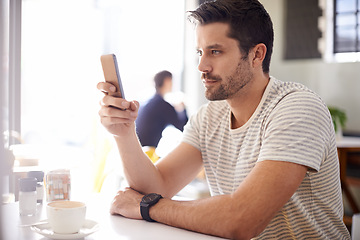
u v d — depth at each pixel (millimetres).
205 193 3537
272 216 1091
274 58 4977
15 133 1494
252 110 1352
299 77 4785
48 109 6691
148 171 1424
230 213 1068
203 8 1283
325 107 1260
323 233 1364
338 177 1351
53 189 1315
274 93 1334
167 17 6000
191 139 1550
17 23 1467
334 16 4527
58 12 6457
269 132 1203
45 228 1044
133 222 1151
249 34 1273
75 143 6137
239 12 1258
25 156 1694
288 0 4809
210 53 1287
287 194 1111
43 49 6566
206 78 1300
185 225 1092
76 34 6438
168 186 1488
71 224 975
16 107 1491
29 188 1201
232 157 1400
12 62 1468
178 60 6043
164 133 4641
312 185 1272
